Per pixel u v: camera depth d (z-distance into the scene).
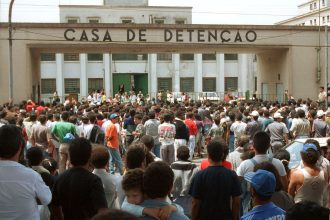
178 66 54.28
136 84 54.09
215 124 16.80
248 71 55.06
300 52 32.44
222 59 54.81
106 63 52.88
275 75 34.84
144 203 4.13
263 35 31.83
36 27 29.09
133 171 4.44
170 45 30.80
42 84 52.09
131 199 4.31
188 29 30.91
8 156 4.78
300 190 6.62
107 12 53.38
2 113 13.64
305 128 14.53
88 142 5.47
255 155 7.26
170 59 54.31
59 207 5.41
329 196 7.37
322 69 32.69
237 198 5.98
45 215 5.51
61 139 13.15
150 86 53.62
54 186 5.39
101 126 15.75
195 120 18.83
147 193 4.14
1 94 28.80
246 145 8.95
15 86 28.92
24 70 29.00
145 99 38.22
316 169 6.68
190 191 6.06
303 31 32.41
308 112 17.92
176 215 4.07
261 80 37.66
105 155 6.10
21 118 13.91
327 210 2.87
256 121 14.90
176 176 7.39
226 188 5.91
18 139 4.83
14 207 4.64
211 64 55.03
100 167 6.10
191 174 7.41
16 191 4.65
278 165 7.06
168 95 40.31
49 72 52.19
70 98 33.19
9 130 4.84
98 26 29.86
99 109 19.44
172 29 30.72
